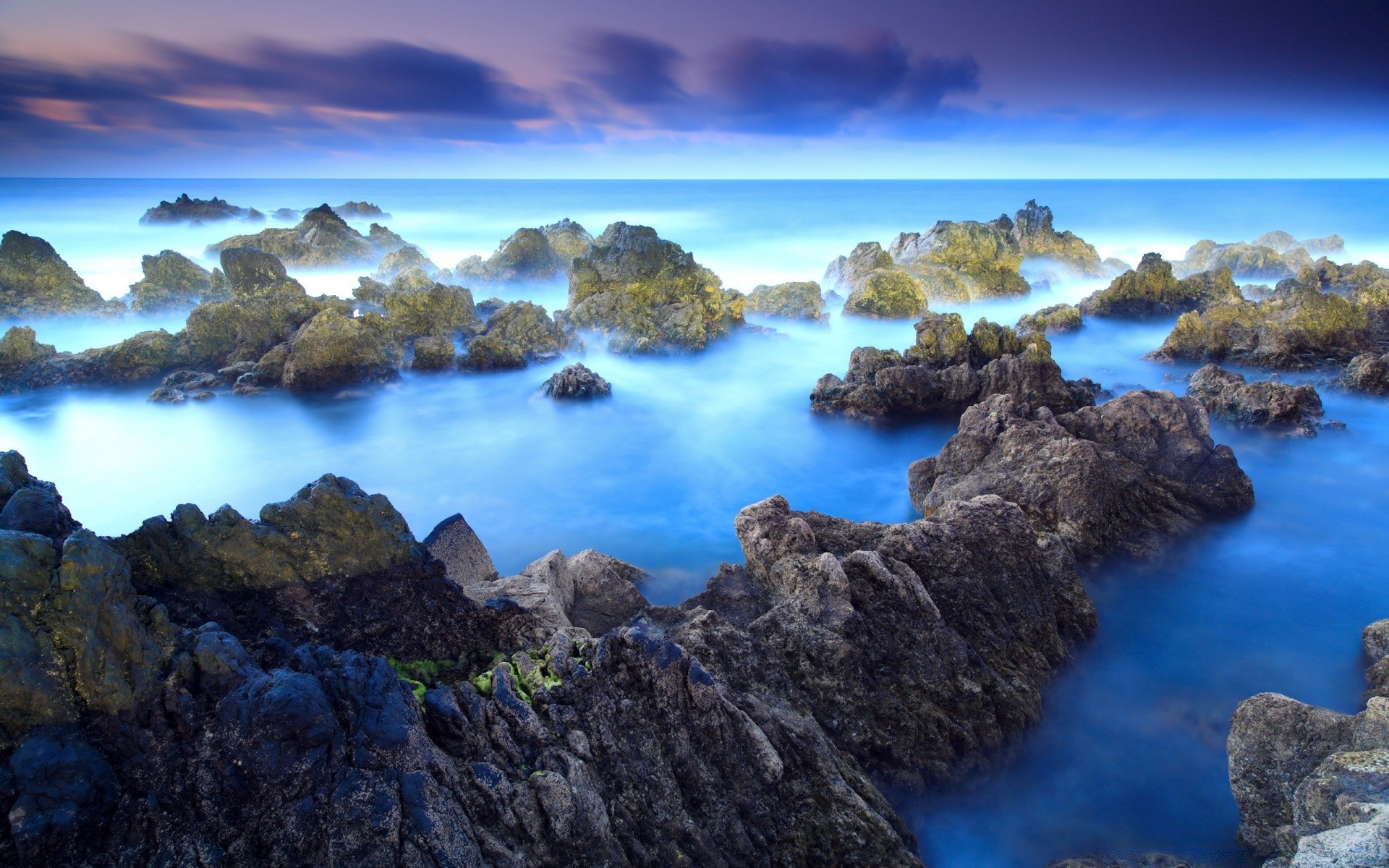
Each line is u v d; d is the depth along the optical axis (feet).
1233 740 42.45
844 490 106.63
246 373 148.46
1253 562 75.41
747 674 46.19
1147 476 82.94
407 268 255.70
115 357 151.53
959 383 122.52
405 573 41.42
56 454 123.24
